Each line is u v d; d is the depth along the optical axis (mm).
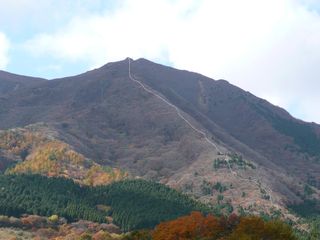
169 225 134750
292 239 124125
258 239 119688
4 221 196125
